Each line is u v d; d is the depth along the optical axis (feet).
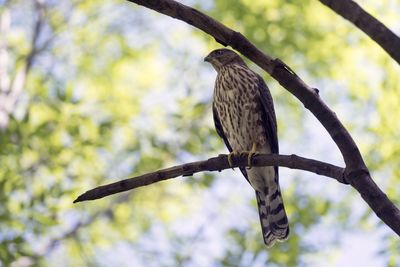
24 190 39.70
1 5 53.62
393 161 42.73
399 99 44.16
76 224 47.42
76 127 44.70
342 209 43.62
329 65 48.34
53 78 51.75
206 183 48.39
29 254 37.32
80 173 45.39
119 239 48.32
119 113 51.57
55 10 54.54
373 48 46.93
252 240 42.83
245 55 20.38
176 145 48.85
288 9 49.03
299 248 41.70
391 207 18.85
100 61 54.49
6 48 50.98
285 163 21.34
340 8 17.10
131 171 47.88
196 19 20.25
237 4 49.57
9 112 44.88
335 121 19.74
